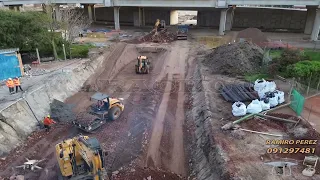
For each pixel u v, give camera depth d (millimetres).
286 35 50125
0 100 19984
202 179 14203
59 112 21188
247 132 16812
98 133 18812
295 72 22703
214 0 47219
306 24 51312
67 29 36750
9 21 29094
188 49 38500
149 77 29797
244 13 56688
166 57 35562
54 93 23484
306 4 43906
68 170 12984
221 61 29531
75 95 25141
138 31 53438
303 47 40000
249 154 14656
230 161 13945
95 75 30141
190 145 17734
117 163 15898
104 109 19891
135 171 14961
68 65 29812
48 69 28453
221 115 19109
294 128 17172
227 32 52500
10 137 17359
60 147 13430
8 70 25672
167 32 45844
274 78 25922
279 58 27938
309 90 22453
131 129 19422
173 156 16812
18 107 19250
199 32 52688
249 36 41594
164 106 23016
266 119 18312
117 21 53688
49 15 35375
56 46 33031
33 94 21344
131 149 17250
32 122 19531
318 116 18672
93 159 11391
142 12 60094
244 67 27969
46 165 15766
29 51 31750
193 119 20469
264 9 55656
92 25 60062
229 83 24938
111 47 38000
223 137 16234
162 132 19172
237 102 19594
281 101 20297
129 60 35656
